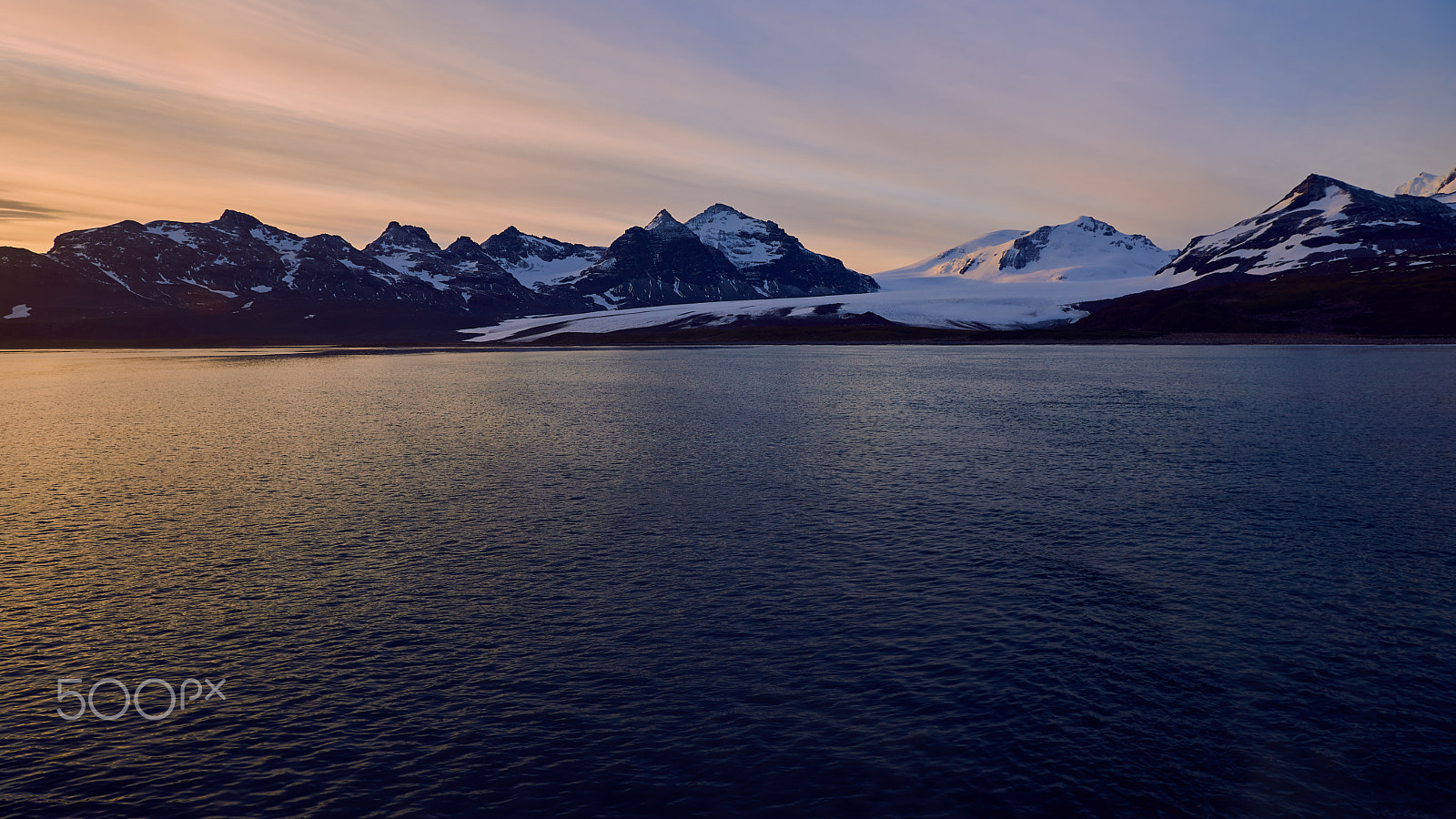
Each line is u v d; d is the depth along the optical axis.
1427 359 143.88
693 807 15.66
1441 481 41.50
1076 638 22.56
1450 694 19.36
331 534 33.50
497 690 20.06
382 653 22.08
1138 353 181.00
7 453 54.97
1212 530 32.94
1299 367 127.12
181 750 17.77
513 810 15.67
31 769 17.14
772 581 27.28
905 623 23.67
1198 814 15.27
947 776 16.47
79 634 23.48
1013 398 85.94
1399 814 15.26
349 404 87.88
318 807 15.84
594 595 26.17
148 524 35.34
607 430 64.25
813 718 18.64
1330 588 26.19
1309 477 42.91
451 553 30.70
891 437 58.50
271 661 21.73
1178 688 19.78
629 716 18.80
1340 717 18.47
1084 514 35.62
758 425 65.94
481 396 96.06
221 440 60.50
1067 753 17.22
